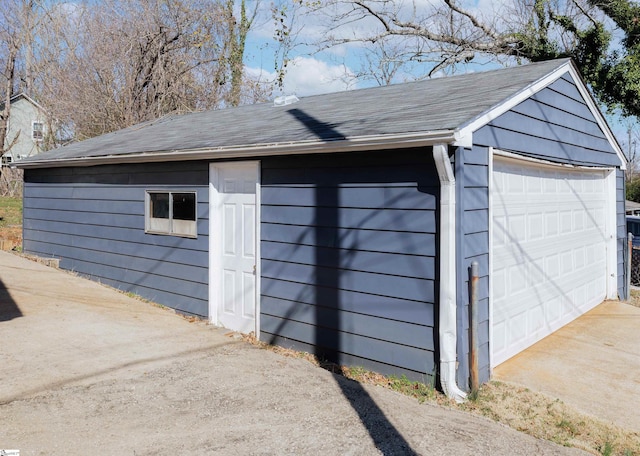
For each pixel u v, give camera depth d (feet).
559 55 48.65
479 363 15.52
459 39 54.08
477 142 15.46
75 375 15.11
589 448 12.03
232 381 15.20
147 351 17.74
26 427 11.69
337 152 17.43
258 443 11.42
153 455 10.73
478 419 13.23
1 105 84.07
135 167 27.27
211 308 23.30
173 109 70.23
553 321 21.79
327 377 15.83
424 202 15.34
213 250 23.27
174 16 68.33
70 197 32.27
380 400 14.14
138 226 27.25
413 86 25.98
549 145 20.53
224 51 71.77
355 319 17.26
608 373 16.88
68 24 74.59
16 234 41.86
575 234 24.40
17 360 16.08
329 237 18.03
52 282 28.14
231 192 22.67
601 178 27.99
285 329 19.74
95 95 69.82
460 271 14.62
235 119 29.45
